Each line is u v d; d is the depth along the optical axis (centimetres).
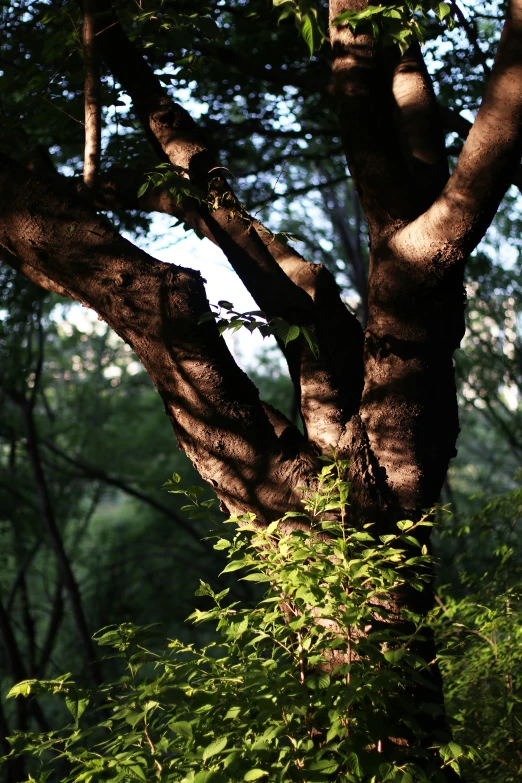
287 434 291
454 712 350
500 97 231
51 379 1675
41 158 392
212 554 1362
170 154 322
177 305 263
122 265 268
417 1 289
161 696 208
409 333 272
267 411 303
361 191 277
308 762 210
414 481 273
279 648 243
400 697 221
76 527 1619
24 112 402
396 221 272
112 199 353
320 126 797
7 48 514
